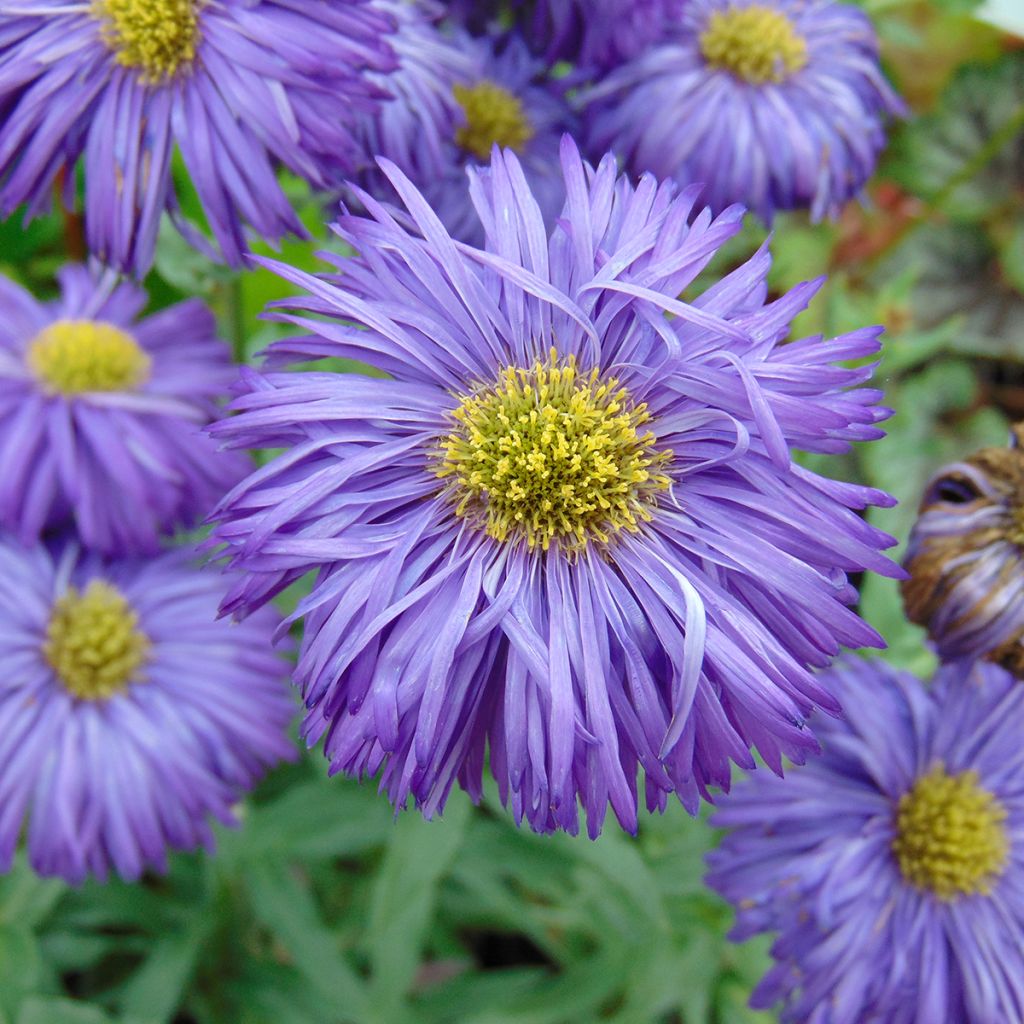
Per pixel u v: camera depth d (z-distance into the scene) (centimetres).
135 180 16
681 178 20
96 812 18
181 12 15
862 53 22
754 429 13
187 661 18
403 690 12
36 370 19
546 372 14
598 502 13
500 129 20
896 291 27
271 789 22
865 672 17
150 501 19
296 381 13
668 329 13
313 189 17
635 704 12
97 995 21
